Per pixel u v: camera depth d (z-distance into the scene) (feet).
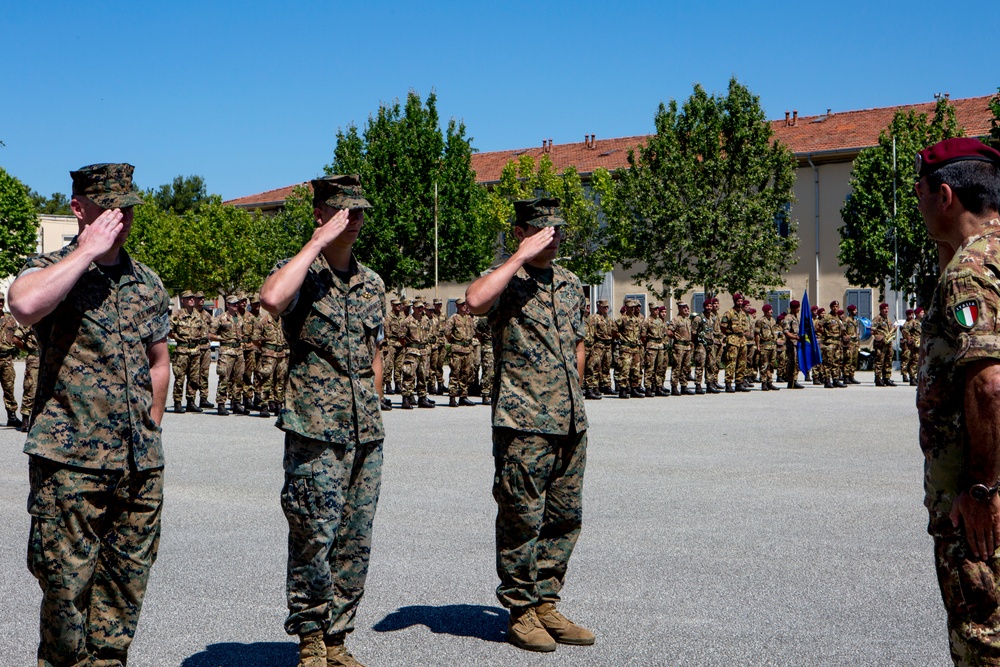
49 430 12.02
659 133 122.62
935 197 10.55
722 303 140.46
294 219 168.96
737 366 80.69
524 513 15.71
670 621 16.88
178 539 22.84
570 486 16.33
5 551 21.61
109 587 12.74
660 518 25.31
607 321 72.02
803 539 22.94
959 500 9.96
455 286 163.53
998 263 9.75
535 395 15.90
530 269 16.63
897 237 112.78
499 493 15.96
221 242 183.93
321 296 14.34
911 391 78.79
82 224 12.76
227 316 59.21
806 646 15.57
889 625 16.62
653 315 74.64
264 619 16.98
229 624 16.69
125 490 12.48
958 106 141.28
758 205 118.01
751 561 20.86
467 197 138.72
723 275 121.08
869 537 23.17
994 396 9.47
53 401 12.13
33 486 12.19
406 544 22.38
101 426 12.21
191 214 191.72
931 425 10.32
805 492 29.32
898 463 35.65
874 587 18.93
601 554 21.44
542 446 15.79
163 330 13.24
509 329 16.12
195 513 25.93
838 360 84.38
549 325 16.19
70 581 12.03
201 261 182.91
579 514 16.42
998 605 10.06
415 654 15.33
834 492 29.32
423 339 61.87
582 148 175.11
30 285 11.44
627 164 158.61
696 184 121.80
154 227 195.62
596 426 49.14
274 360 56.90
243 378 58.29
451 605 17.92
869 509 26.63
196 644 15.67
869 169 116.26
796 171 135.64
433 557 21.25
